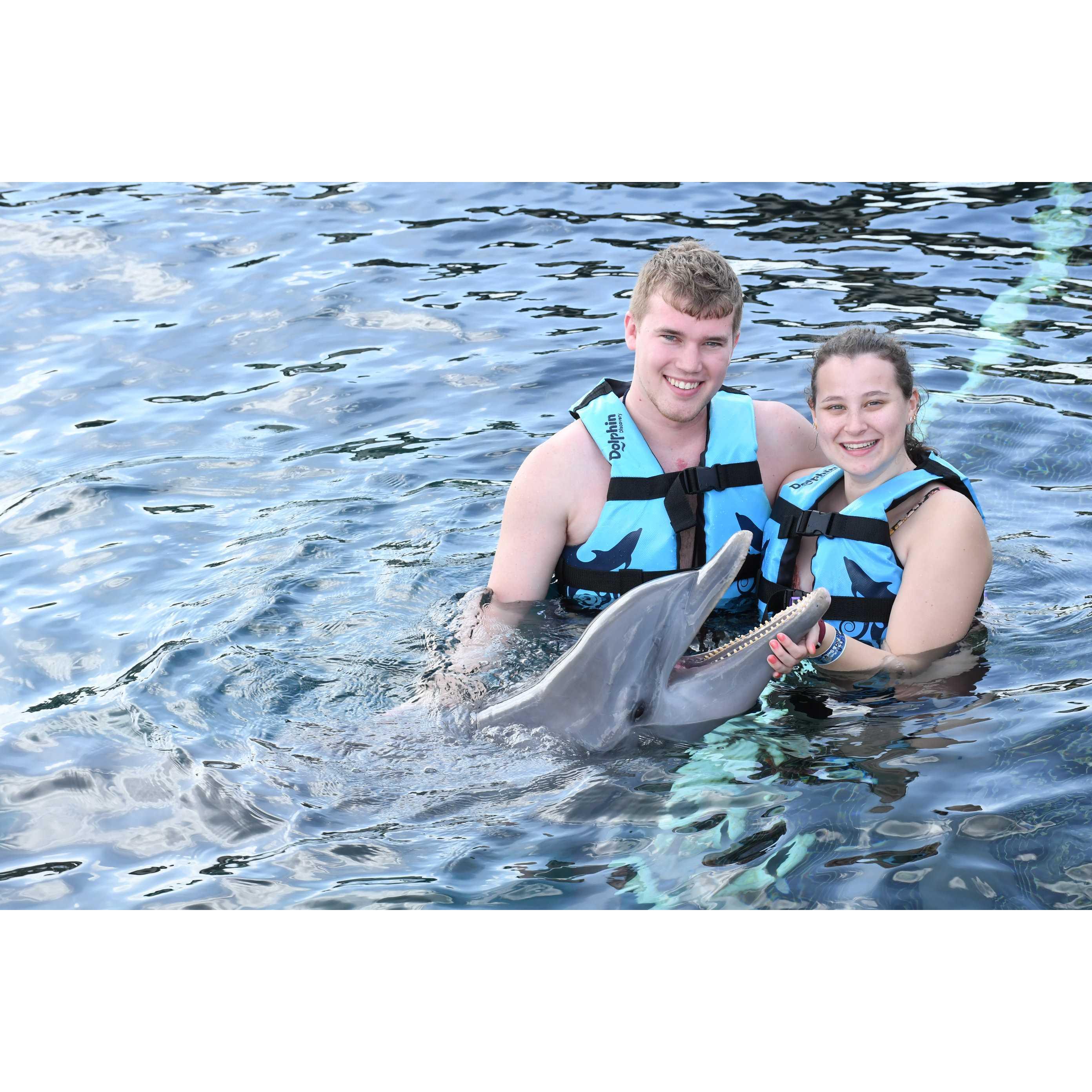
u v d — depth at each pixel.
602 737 3.87
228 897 3.36
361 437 6.55
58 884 3.44
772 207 9.86
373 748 3.93
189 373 7.41
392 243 9.38
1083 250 8.73
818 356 4.35
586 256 9.05
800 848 3.43
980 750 3.78
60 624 4.81
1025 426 6.24
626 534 4.54
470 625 4.52
